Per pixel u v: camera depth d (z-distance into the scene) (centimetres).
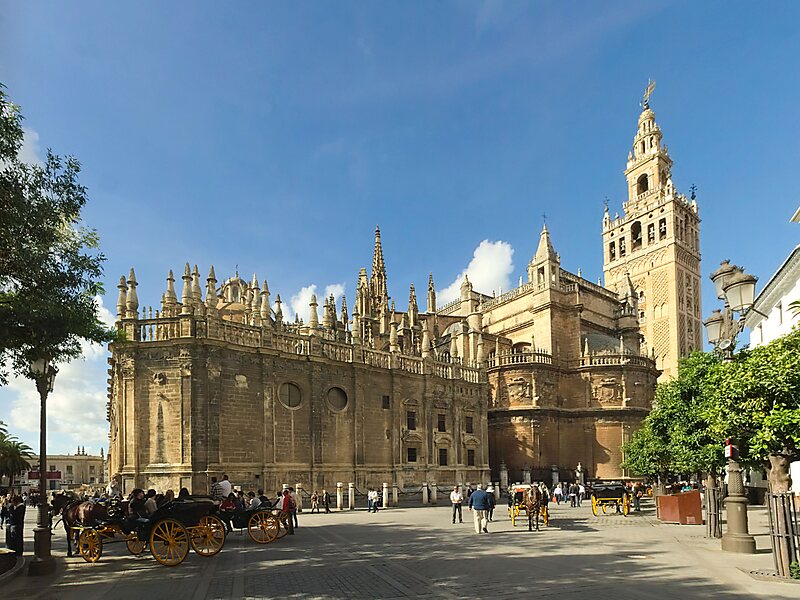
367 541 2598
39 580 1806
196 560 2114
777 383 1755
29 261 1859
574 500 5125
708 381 2306
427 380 5894
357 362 5269
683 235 10831
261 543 2533
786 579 1594
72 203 1945
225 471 4294
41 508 1958
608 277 11494
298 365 4922
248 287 6306
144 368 4338
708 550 2250
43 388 2050
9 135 1700
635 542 2528
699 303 10900
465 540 2628
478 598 1442
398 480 5453
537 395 7175
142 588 1644
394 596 1472
